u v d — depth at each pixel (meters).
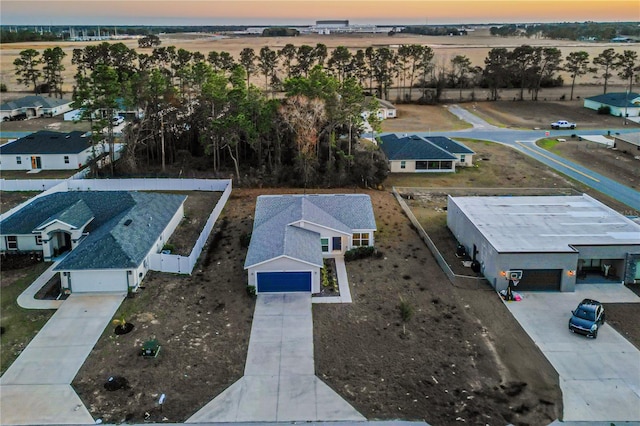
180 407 22.97
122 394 23.77
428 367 25.77
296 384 24.48
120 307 31.06
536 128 87.81
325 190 54.56
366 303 31.78
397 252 39.03
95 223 39.56
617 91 124.38
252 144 55.75
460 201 42.59
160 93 59.06
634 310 30.94
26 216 39.44
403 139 66.88
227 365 25.88
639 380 24.83
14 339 27.94
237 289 33.38
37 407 22.94
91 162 57.50
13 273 35.53
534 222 37.88
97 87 55.31
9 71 161.50
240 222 45.06
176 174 58.91
